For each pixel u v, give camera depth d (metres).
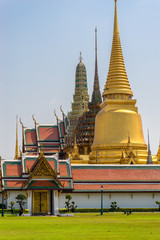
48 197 84.56
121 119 126.06
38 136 142.62
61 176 87.06
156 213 81.75
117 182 91.06
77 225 53.53
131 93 130.75
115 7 135.62
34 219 66.44
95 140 128.75
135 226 51.75
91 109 165.75
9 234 43.78
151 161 119.75
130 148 119.31
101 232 45.31
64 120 145.50
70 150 138.50
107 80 132.62
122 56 133.62
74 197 88.38
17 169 86.12
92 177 91.06
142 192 90.62
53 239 39.62
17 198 81.25
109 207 89.44
